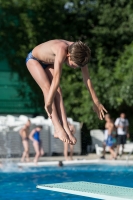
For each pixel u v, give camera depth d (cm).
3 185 2317
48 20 5950
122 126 4275
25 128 3878
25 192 2009
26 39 5844
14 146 4550
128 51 5569
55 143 4862
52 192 1970
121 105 5528
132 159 4150
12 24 5828
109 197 1352
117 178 2644
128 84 5103
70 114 5522
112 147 4119
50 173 3008
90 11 6219
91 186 1587
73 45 1375
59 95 1523
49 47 1441
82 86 5488
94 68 5816
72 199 1755
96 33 6016
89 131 5381
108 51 6150
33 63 1511
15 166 3528
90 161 3719
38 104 5975
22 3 5866
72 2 6172
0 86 6022
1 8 5819
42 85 1498
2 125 4331
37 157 3675
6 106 6022
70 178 2688
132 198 1300
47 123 4797
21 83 5978
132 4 5922
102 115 1530
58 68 1365
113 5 6100
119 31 5944
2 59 5866
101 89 5262
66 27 6134
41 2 5900
